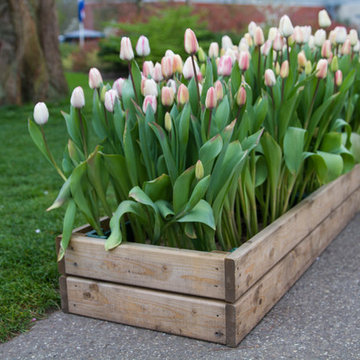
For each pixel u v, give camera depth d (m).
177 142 2.24
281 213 2.96
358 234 3.51
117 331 2.30
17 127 8.60
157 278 2.22
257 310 2.29
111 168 2.36
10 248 3.17
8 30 10.18
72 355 2.13
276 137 2.71
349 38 3.35
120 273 2.30
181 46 14.00
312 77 2.82
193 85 2.36
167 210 2.20
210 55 2.93
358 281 2.77
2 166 5.80
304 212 2.80
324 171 2.85
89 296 2.39
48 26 10.62
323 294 2.62
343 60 3.21
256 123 2.54
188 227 2.29
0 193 4.66
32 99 10.51
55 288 2.70
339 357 2.03
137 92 2.44
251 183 2.68
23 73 10.41
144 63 2.53
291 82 2.67
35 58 10.45
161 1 18.31
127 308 2.32
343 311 2.43
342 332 2.24
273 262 2.43
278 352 2.08
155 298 2.24
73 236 2.41
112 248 2.28
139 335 2.25
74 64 17.97
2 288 2.64
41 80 10.56
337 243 3.36
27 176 5.38
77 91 2.29
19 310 2.47
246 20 17.59
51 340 2.24
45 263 2.95
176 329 2.22
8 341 2.25
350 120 3.83
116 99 2.31
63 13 27.80
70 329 2.33
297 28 2.90
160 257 2.19
